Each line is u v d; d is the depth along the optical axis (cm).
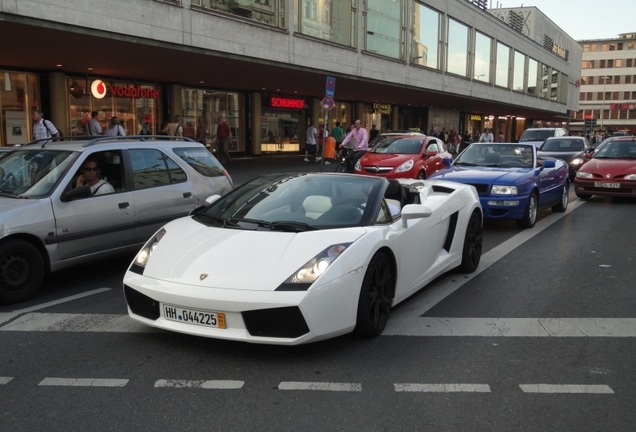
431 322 490
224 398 345
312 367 390
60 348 426
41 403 339
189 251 430
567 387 365
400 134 1588
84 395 349
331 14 2167
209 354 412
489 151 1103
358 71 2359
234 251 419
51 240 566
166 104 2305
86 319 494
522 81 4700
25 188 595
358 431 308
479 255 686
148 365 394
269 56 1828
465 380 373
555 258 754
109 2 1309
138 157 686
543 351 427
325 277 392
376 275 446
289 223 456
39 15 1172
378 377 376
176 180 721
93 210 607
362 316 426
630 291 597
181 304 392
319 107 3141
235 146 2692
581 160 1814
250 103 2734
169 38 1470
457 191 644
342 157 1923
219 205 527
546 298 568
